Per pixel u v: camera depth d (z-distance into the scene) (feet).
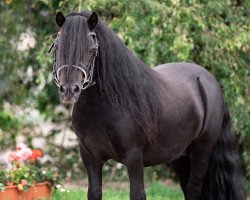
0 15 53.42
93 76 24.90
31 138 55.57
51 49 25.71
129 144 25.40
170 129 27.61
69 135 57.36
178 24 40.01
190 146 30.68
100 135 25.46
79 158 56.59
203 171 30.83
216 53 43.37
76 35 23.48
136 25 40.47
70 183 53.57
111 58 24.86
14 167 37.96
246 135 46.01
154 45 40.40
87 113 25.31
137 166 25.64
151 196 44.16
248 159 46.83
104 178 54.60
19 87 54.29
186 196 31.91
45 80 52.49
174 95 28.12
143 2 40.14
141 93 25.68
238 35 41.50
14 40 52.85
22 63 53.62
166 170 52.75
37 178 38.24
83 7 39.60
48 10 53.88
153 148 26.78
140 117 25.46
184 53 38.65
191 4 41.29
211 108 30.58
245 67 44.32
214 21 42.19
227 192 31.14
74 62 23.16
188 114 28.71
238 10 44.19
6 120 54.13
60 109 56.85
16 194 36.22
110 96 24.97
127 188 49.62
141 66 26.53
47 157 56.18
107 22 43.06
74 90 22.97
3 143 54.70
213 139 30.78
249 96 44.19
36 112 63.05
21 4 53.11
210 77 31.94
